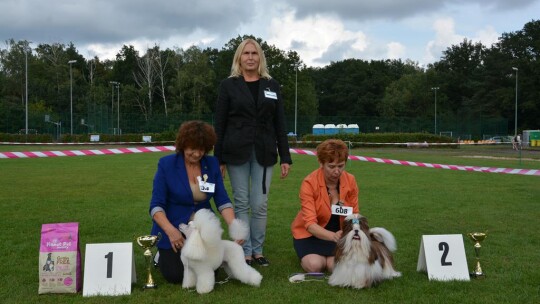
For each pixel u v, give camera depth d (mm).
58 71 74562
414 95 78500
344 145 4621
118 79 75250
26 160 18594
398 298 3883
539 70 61656
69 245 4059
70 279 4012
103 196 9383
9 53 71312
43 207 8102
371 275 4078
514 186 11023
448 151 31906
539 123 63969
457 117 53688
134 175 13188
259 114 4879
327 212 4746
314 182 4750
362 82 88250
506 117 65562
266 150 4891
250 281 4145
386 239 4449
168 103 64812
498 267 4766
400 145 37938
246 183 4898
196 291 4020
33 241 5766
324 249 4723
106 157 20656
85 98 69938
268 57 64875
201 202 4438
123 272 4098
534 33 67250
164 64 66438
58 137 42438
